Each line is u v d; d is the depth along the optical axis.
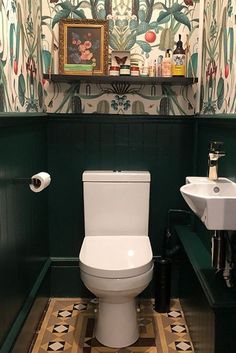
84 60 2.29
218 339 1.49
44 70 2.32
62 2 2.28
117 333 1.92
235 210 1.37
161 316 2.24
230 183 1.64
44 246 2.34
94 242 2.08
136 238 2.16
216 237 1.59
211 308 1.51
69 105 2.38
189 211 2.45
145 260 1.83
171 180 2.45
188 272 2.09
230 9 1.74
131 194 2.22
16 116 1.55
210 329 1.55
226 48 1.80
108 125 2.39
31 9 2.01
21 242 1.74
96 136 2.40
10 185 1.54
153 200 2.46
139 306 2.35
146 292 2.46
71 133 2.39
